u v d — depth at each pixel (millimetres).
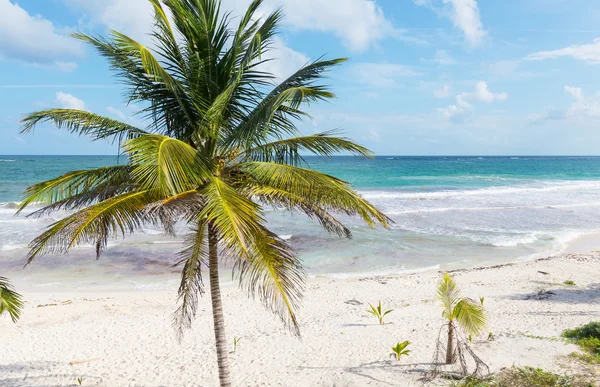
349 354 9250
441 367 8109
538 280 15234
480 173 72562
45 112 5383
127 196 5004
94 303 13555
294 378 8258
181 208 4574
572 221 27047
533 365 7949
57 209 5898
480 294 13680
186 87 5992
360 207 5434
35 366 9328
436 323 11133
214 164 5719
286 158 6109
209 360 9477
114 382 8562
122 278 16219
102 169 5996
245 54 5793
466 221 26797
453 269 17438
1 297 7070
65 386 8383
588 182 53750
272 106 5242
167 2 5824
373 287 14930
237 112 6160
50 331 11352
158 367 9211
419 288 14758
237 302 13633
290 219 26859
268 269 4828
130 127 5855
